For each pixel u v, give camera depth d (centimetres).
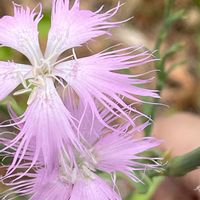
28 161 15
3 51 25
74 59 16
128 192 21
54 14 16
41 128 14
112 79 15
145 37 36
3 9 25
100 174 16
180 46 20
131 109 15
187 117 31
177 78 36
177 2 35
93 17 16
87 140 16
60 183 15
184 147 29
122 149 16
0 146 16
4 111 17
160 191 30
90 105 15
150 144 16
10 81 15
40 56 16
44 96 15
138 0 37
